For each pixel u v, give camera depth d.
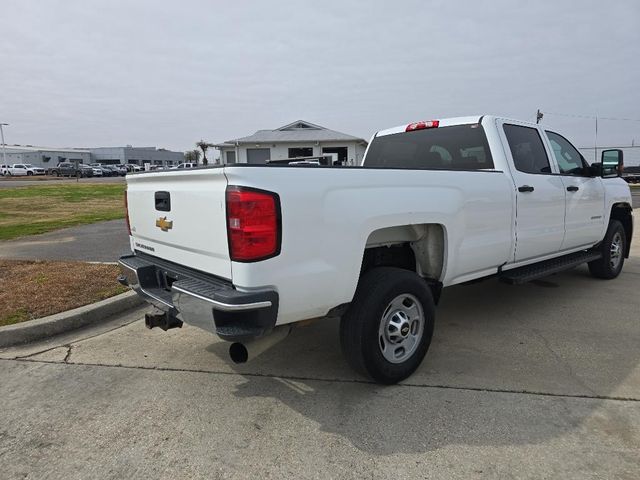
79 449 2.80
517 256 4.66
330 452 2.74
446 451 2.74
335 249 3.03
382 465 2.62
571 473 2.53
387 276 3.41
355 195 3.13
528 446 2.77
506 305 5.48
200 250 3.10
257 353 2.96
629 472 2.54
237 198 2.70
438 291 4.00
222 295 2.72
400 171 3.44
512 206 4.45
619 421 3.01
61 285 5.77
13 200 21.36
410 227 3.73
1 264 7.08
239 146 38.94
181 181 3.23
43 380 3.68
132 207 4.05
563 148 5.70
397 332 3.48
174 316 3.28
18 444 2.86
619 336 4.47
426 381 3.59
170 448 2.80
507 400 3.29
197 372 3.80
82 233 10.84
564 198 5.22
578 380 3.58
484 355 4.05
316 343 4.38
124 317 5.12
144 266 3.67
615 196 6.35
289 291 2.86
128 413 3.19
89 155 99.50
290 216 2.82
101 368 3.88
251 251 2.71
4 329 4.36
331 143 38.38
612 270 6.63
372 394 3.41
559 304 5.49
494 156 4.58
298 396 3.40
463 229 3.92
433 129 5.15
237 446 2.81
